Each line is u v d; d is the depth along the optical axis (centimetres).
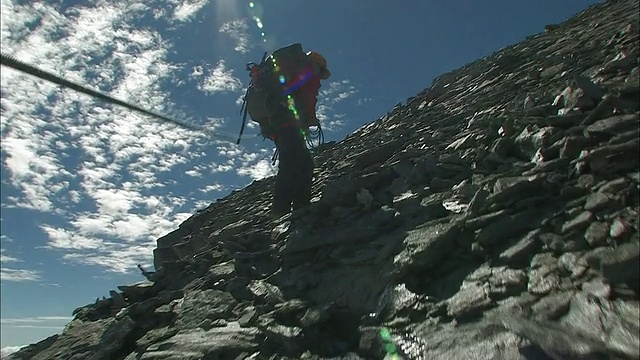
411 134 1048
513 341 350
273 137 870
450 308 420
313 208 759
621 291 339
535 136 591
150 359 573
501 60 1249
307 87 831
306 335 486
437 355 379
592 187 452
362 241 612
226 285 696
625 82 580
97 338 736
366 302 502
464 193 588
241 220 1069
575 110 593
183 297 722
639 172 430
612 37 834
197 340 575
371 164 942
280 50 834
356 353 445
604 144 489
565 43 1093
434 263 487
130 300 867
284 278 625
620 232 376
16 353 868
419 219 588
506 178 529
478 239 472
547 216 455
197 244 1131
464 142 752
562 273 387
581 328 333
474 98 1090
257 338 532
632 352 297
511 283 407
